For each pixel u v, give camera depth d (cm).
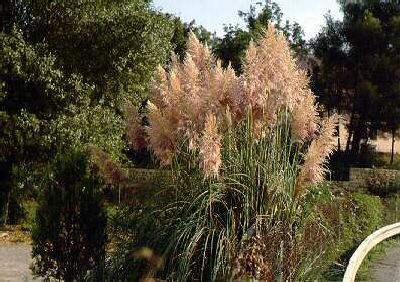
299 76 681
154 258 614
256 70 640
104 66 1766
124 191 706
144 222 650
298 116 673
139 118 711
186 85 649
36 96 1717
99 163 718
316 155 658
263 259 620
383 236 1498
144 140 713
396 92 3697
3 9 1756
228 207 647
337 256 1048
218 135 605
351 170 2469
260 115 668
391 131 3866
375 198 1925
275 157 671
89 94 1717
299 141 683
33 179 1744
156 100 673
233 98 650
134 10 1758
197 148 654
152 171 704
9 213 1842
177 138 660
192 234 619
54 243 710
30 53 1628
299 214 671
